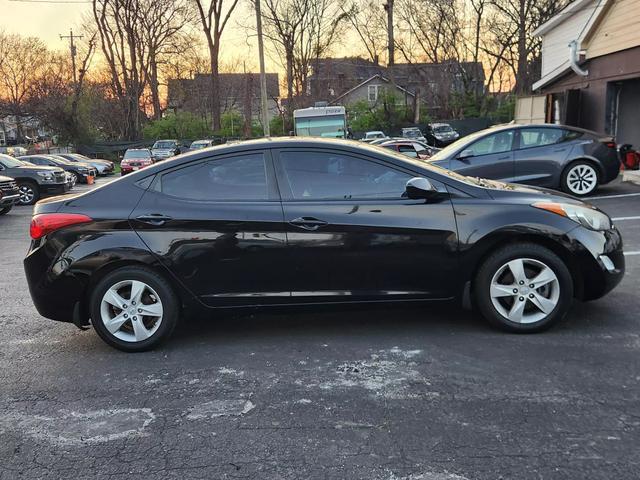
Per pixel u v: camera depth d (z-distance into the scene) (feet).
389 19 139.95
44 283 13.97
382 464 9.10
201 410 11.12
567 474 8.64
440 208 13.87
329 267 13.84
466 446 9.49
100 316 14.05
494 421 10.23
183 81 181.16
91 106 153.99
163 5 143.54
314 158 14.28
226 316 14.30
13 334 16.10
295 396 11.53
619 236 14.69
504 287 13.96
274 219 13.74
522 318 14.03
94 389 12.26
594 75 53.47
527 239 13.96
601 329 14.32
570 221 13.85
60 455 9.75
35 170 55.88
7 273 24.22
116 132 158.81
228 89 223.30
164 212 13.83
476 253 13.83
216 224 13.74
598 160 33.73
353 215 13.74
